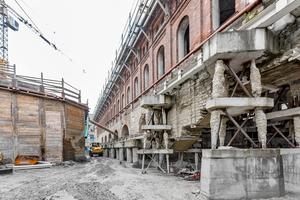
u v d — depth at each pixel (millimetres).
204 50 6043
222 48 5352
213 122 5684
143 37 19109
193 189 6562
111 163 18391
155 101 11688
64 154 15898
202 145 14094
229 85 7508
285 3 4598
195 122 9555
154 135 12312
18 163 12805
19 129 14172
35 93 15125
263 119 5391
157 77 15609
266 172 5293
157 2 14023
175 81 10578
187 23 12062
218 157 5219
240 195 5121
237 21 7227
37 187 7371
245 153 5281
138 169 13484
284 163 6480
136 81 22641
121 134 26594
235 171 5195
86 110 21656
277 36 5684
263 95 9383
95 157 29438
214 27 8969
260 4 6191
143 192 6469
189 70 9188
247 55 5555
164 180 8633
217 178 5148
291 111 6602
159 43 15328
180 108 11125
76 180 8719
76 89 19266
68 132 16891
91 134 78625
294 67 5910
